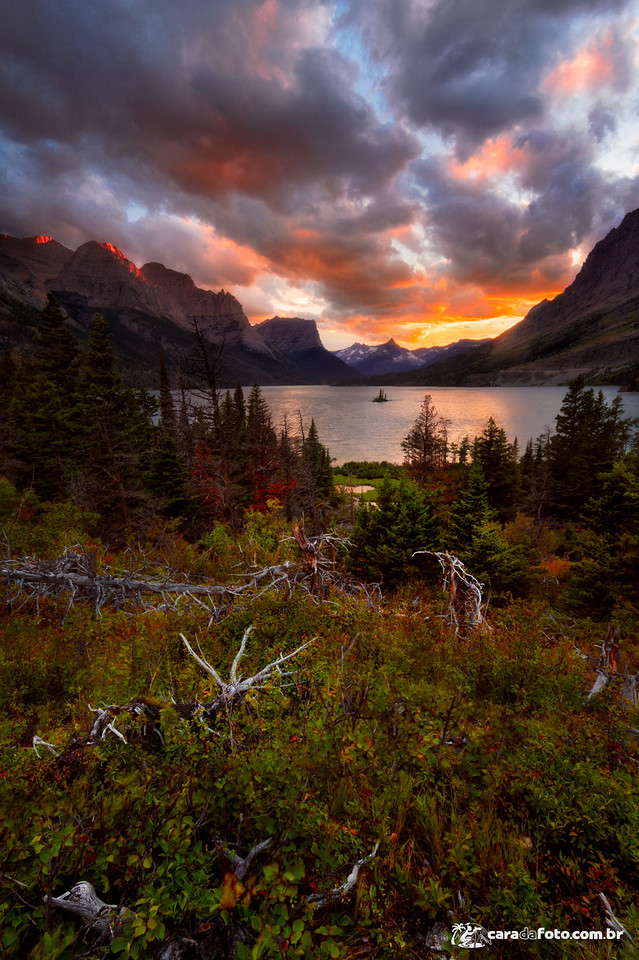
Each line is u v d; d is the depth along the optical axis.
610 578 16.20
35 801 2.45
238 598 8.24
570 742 3.79
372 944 2.22
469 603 8.17
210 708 3.79
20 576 10.30
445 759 3.38
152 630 7.38
